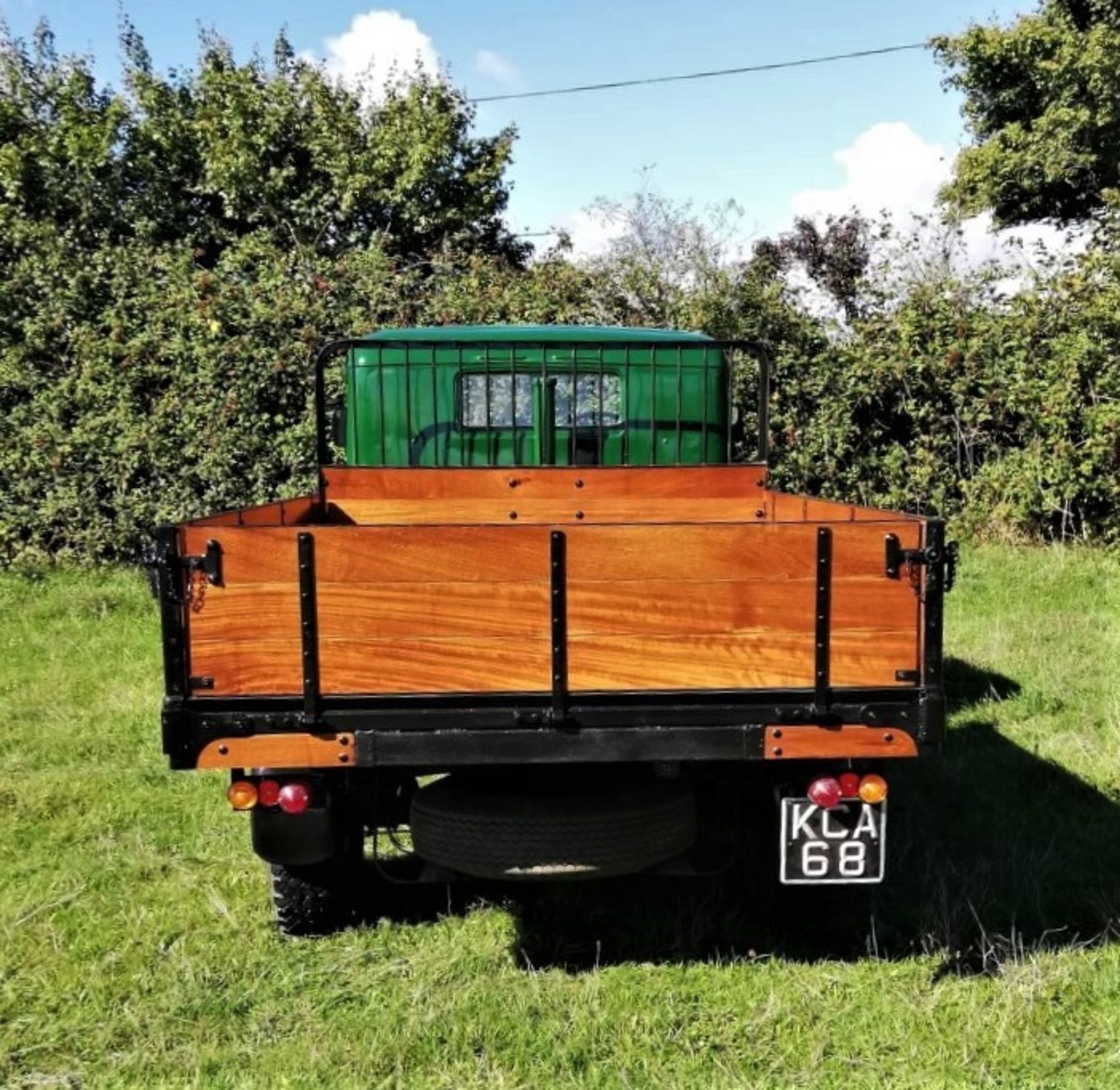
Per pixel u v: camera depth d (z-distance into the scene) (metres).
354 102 15.62
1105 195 11.48
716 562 2.78
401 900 3.80
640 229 13.92
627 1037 2.89
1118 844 4.14
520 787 3.14
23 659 7.30
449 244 12.59
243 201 14.76
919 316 10.09
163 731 2.75
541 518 4.72
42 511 9.82
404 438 5.10
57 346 10.16
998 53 19.06
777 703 2.82
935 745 2.81
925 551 2.79
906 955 3.35
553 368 5.08
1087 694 6.13
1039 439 9.96
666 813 3.11
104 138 13.10
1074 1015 3.00
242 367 9.70
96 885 3.94
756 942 3.44
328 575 2.74
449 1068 2.80
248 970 3.31
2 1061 2.84
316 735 2.77
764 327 10.26
